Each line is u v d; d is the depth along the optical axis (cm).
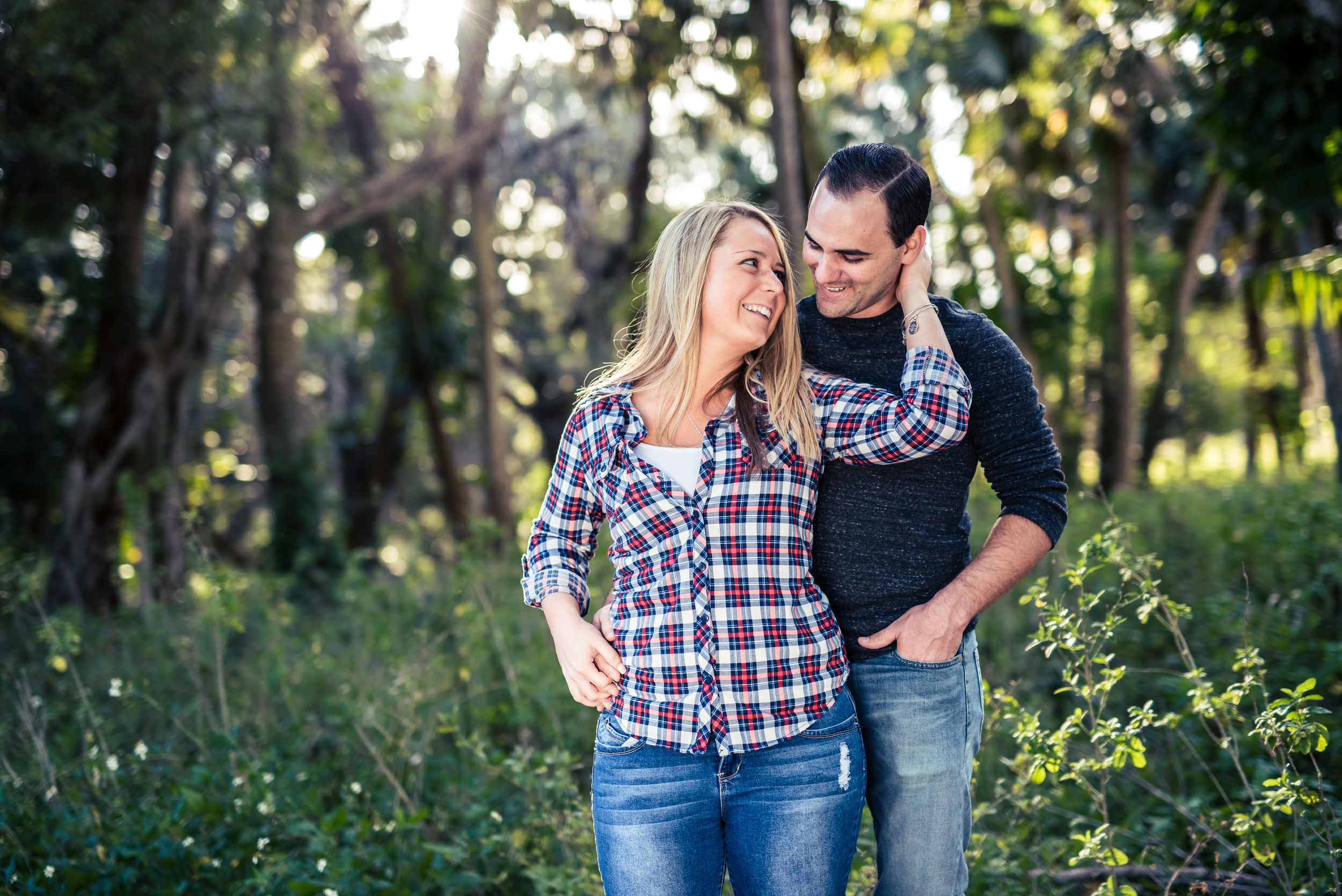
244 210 1018
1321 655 364
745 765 175
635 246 1588
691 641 175
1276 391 1917
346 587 653
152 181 964
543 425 2192
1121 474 1551
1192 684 251
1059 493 197
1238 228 1630
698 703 173
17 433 1338
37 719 392
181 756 354
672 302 182
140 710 430
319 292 2327
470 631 475
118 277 961
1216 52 659
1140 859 273
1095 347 1988
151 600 798
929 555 199
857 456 188
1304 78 613
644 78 1363
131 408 941
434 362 1484
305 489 1173
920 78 1659
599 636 181
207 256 988
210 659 483
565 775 311
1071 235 2158
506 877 293
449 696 433
